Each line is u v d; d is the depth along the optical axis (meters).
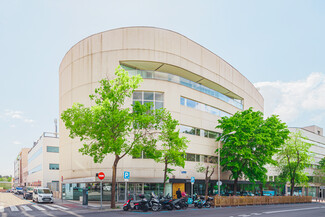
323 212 23.42
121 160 32.09
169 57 34.91
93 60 34.84
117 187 32.03
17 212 21.66
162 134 27.64
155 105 33.53
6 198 46.34
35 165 79.62
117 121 22.47
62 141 41.34
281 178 46.81
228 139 36.03
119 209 23.41
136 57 33.69
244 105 49.12
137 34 34.19
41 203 32.09
